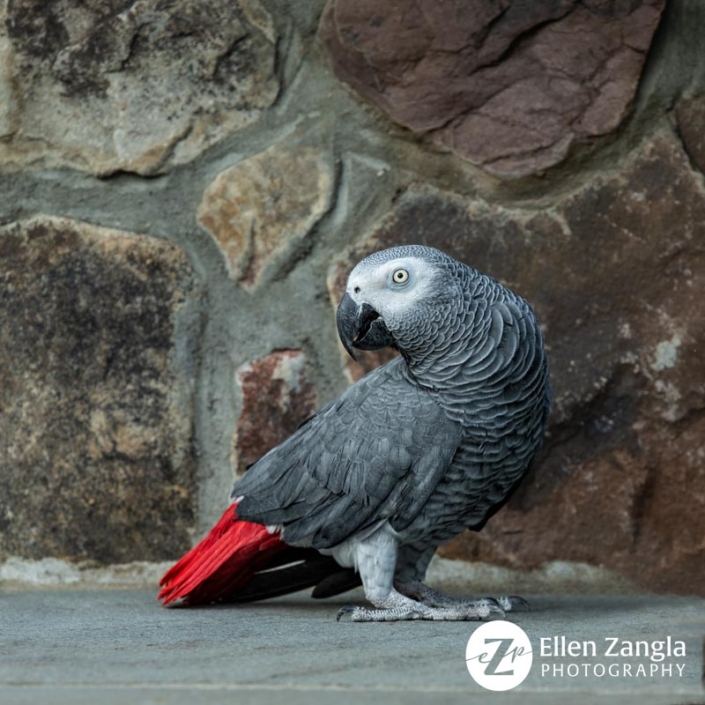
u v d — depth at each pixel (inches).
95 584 144.3
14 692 77.0
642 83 139.9
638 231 139.4
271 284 144.3
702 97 139.8
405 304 117.9
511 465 121.4
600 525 138.8
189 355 144.3
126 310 145.0
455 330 117.4
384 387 120.4
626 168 140.2
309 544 121.6
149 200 145.9
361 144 144.0
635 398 138.4
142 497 144.1
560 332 140.0
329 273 143.6
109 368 144.9
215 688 77.2
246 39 144.9
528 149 140.6
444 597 126.4
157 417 144.0
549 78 140.3
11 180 147.3
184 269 144.9
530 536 140.4
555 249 140.8
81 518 144.7
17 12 146.9
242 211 144.6
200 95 145.3
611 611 120.7
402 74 142.1
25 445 145.9
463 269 120.8
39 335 145.9
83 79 146.3
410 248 121.6
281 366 143.4
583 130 139.8
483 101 141.4
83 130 146.3
